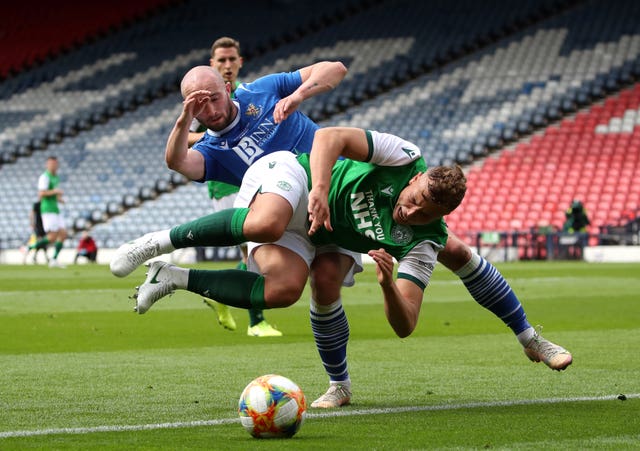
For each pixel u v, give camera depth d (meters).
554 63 79.44
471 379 15.27
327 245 12.92
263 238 11.91
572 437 10.43
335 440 10.29
